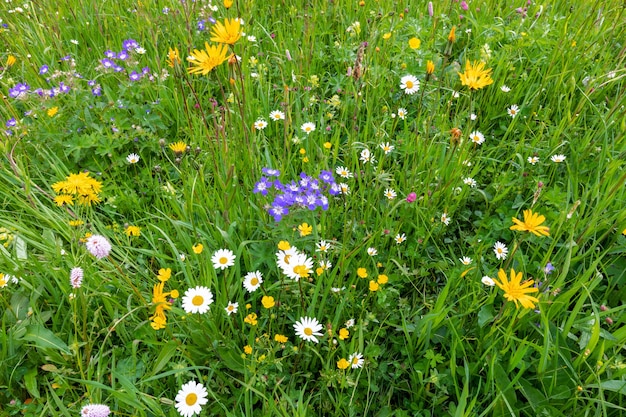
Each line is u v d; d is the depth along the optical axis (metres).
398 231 0.85
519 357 0.62
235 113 0.99
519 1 1.42
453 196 0.90
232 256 0.70
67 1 1.50
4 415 0.66
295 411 0.59
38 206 0.91
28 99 1.10
